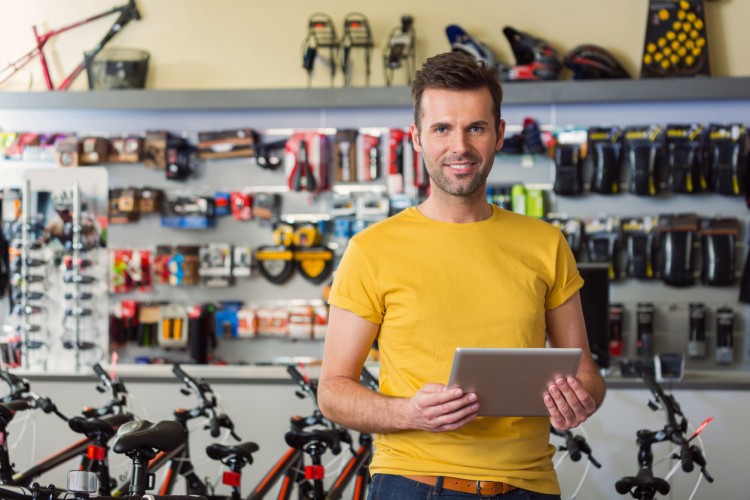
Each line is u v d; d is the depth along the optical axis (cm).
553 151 633
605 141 632
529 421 211
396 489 208
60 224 577
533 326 211
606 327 473
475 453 205
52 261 579
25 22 671
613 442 458
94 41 666
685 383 459
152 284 671
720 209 636
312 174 645
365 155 649
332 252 653
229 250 659
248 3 655
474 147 208
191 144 668
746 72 630
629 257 633
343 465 474
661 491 322
